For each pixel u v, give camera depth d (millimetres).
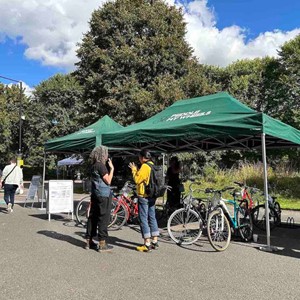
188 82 23172
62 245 7613
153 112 21125
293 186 18609
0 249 7199
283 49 30453
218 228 7512
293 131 8961
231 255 6980
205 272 5859
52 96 46750
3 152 48500
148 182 7262
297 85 29719
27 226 9867
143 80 24266
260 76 32938
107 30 25234
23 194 21828
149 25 24781
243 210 8438
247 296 4809
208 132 8016
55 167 46531
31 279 5406
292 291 5023
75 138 11641
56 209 10742
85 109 25594
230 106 8836
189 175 23828
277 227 10609
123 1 25625
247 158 27766
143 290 4980
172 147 12664
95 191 7152
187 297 4738
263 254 7102
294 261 6609
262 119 7418
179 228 7965
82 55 25828
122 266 6141
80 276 5574
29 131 48219
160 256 6840
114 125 12109
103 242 7078
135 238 8406
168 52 24156
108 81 23906
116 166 21922
